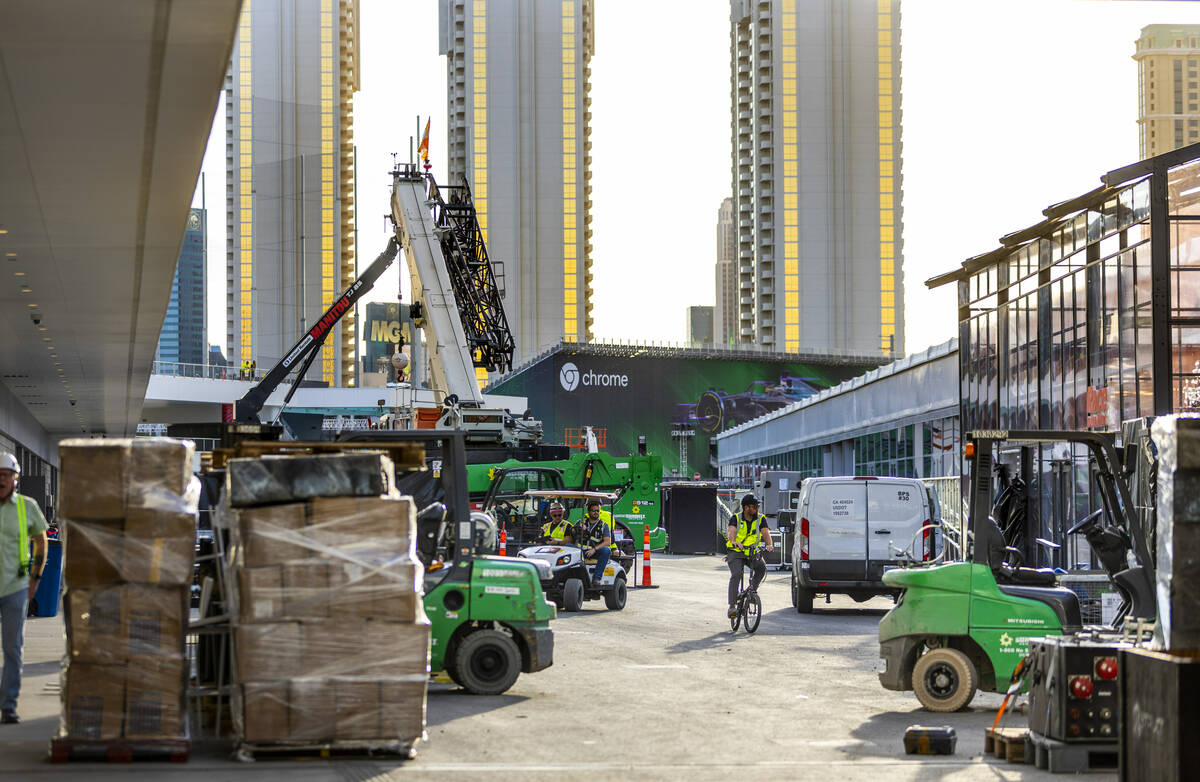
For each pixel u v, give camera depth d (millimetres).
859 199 180875
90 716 9070
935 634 12203
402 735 9250
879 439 52969
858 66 182125
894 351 179375
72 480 9180
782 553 44062
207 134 17828
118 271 27156
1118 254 25281
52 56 14703
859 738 10453
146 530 9180
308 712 9156
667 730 10711
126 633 9125
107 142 18062
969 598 12180
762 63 182875
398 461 10711
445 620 12852
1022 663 9734
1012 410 31719
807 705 12344
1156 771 7086
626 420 118000
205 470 11414
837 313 179500
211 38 14219
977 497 12477
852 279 179875
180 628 9203
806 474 68250
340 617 9258
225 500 10352
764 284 181125
